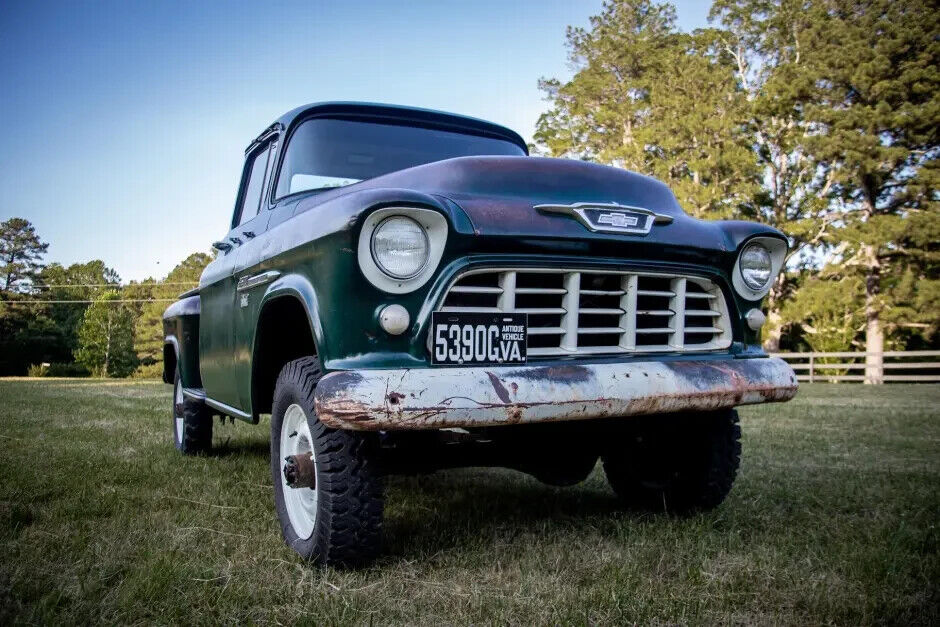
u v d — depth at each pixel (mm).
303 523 2740
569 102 35031
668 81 29250
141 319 58094
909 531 2869
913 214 22750
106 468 4316
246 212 4156
